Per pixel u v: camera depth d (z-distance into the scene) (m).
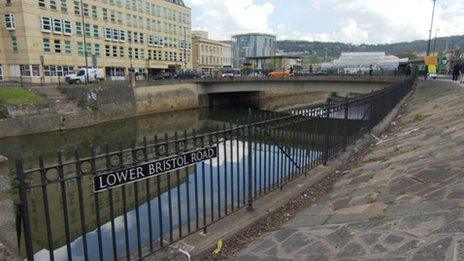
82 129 34.66
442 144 7.44
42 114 31.66
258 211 5.88
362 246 4.12
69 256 3.88
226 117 48.69
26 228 3.40
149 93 45.34
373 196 5.64
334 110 8.90
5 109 29.09
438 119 11.14
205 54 104.00
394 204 5.04
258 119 6.39
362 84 39.06
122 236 8.59
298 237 4.85
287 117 6.97
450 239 3.66
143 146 4.15
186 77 55.09
